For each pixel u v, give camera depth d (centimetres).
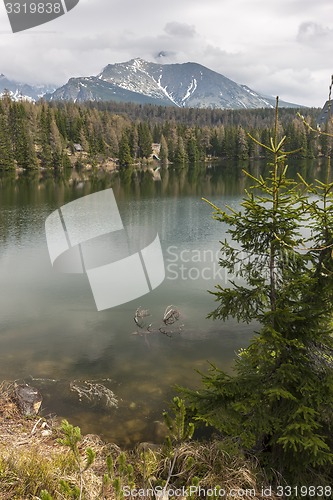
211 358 950
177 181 6619
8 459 459
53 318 1214
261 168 9775
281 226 443
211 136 14412
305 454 441
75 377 858
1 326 1152
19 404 697
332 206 430
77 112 13675
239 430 436
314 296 464
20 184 6016
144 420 700
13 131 9712
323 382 439
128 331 1109
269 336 439
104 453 553
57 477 435
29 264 1859
